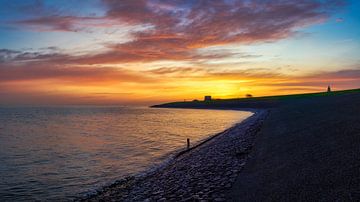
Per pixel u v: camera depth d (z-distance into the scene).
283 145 17.91
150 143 45.94
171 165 24.55
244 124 57.69
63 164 30.61
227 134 42.94
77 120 124.44
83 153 37.69
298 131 22.05
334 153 12.02
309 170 10.82
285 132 24.02
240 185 11.83
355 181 8.36
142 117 146.12
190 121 104.94
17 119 138.12
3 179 24.41
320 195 8.30
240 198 10.27
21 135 63.19
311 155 12.97
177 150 37.78
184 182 14.86
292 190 9.38
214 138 43.88
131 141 48.97
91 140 52.00
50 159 33.97
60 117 158.62
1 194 20.22
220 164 17.36
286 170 11.87
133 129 74.06
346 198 7.55
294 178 10.47
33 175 25.77
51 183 22.92
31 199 19.06
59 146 45.06
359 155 10.59
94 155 35.81
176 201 11.66
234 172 14.32
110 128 78.56
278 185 10.34
